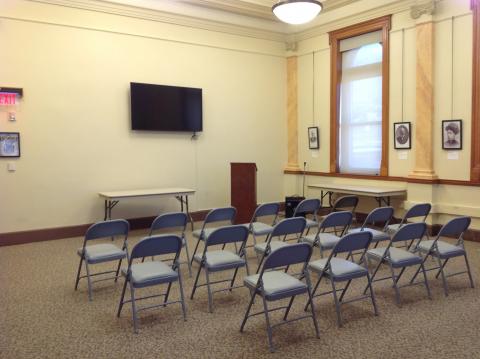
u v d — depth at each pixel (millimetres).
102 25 6375
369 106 7141
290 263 2918
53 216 6145
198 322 3223
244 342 2900
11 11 5688
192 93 7180
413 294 3766
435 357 2666
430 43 5992
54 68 6031
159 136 7008
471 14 5637
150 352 2771
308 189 8258
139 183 6855
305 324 3168
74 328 3129
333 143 7680
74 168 6270
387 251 3547
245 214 6977
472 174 5723
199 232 4570
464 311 3385
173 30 7031
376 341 2891
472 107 5688
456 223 3791
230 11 7504
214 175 7660
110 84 6492
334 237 4359
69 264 4832
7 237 5781
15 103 5777
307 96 8156
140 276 3053
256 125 8109
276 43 8258
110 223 3787
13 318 3314
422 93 6129
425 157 6156
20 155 5855
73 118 6215
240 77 7844
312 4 4945
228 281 4160
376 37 6898
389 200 6676
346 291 3836
